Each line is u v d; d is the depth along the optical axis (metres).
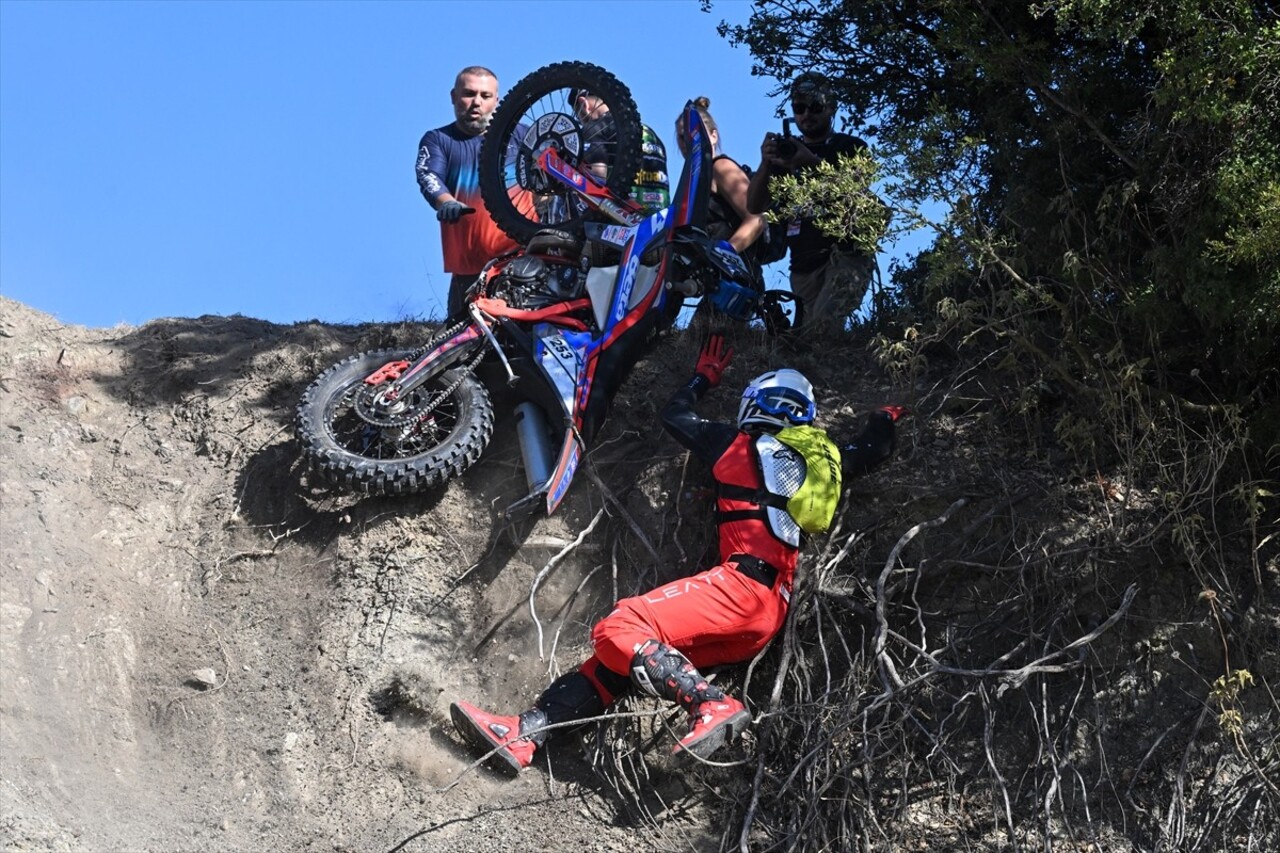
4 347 7.53
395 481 6.45
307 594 6.52
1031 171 6.54
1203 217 5.66
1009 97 6.64
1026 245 6.50
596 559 6.53
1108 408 6.18
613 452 6.83
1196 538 6.13
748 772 5.91
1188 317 6.10
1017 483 6.46
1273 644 5.99
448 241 7.53
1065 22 5.84
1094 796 5.79
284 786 5.80
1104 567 6.17
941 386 7.04
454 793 5.84
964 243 6.16
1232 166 5.50
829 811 5.69
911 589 6.26
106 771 5.71
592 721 5.80
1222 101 5.46
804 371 7.30
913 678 5.93
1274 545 6.19
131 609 6.40
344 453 6.48
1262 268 5.50
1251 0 5.73
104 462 7.05
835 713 5.81
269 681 6.20
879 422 6.41
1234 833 5.65
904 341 6.45
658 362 7.32
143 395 7.41
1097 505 6.33
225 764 5.88
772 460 5.97
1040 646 6.08
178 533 6.80
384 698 6.13
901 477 6.54
